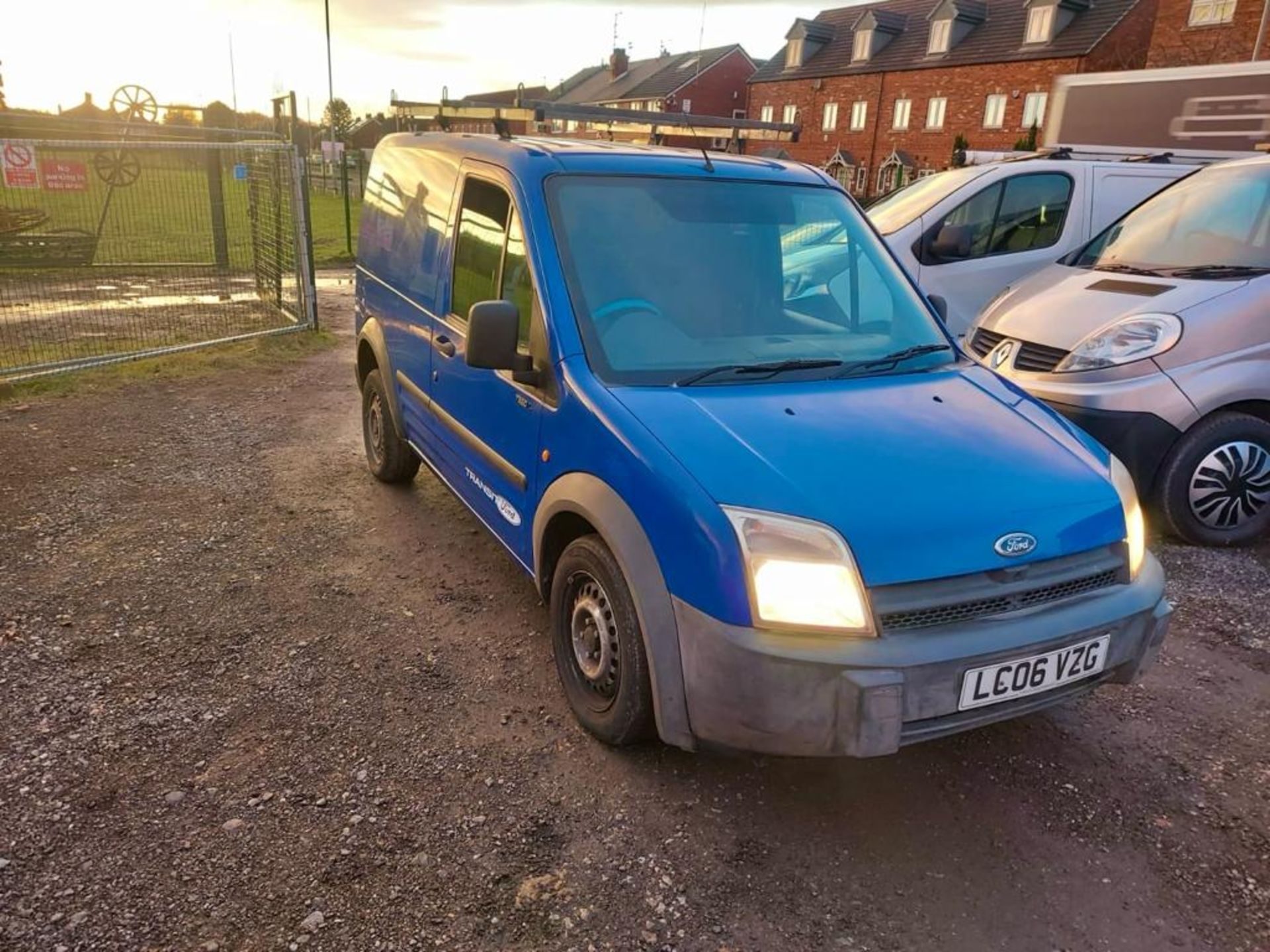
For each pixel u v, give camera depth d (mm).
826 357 3359
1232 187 5488
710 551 2457
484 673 3555
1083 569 2676
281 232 10594
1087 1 35562
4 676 3389
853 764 3084
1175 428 4664
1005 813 2867
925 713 2447
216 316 10734
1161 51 26281
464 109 4805
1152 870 2643
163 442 6188
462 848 2637
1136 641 2742
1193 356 4648
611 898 2475
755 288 3492
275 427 6652
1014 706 2592
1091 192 7387
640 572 2646
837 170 43781
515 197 3529
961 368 3543
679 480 2562
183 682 3414
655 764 3029
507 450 3533
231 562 4445
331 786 2877
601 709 3074
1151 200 6004
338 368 8578
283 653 3648
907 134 40719
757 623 2430
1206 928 2436
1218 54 25000
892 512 2488
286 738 3113
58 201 14648
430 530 4918
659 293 3318
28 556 4383
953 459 2734
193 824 2686
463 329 3934
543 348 3205
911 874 2604
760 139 5441
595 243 3342
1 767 2891
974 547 2506
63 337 9250
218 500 5223
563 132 5668
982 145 37781
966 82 37938
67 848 2570
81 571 4270
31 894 2402
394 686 3449
